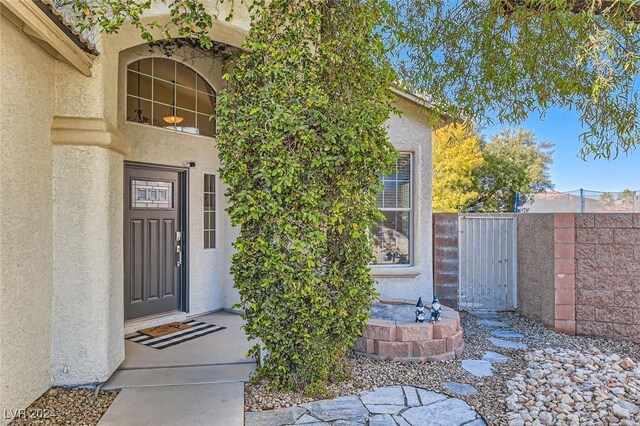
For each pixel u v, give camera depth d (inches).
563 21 129.2
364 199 175.5
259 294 166.6
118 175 187.0
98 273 170.6
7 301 136.9
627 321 240.4
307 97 162.7
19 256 143.2
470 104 170.9
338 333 171.9
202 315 291.6
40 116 155.8
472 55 163.2
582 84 150.3
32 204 151.2
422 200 301.4
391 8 168.1
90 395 162.1
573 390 164.1
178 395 162.6
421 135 300.4
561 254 252.8
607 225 245.9
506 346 226.4
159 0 175.2
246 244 165.2
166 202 277.9
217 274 305.6
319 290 165.8
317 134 165.0
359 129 164.2
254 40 167.9
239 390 166.9
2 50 131.7
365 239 179.5
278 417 144.9
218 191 308.3
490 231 319.0
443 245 313.1
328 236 171.2
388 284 298.4
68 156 167.6
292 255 160.2
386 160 176.1
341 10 171.5
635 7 123.9
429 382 175.3
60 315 167.2
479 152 654.5
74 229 168.1
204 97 298.7
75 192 168.2
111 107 180.4
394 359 198.8
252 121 160.7
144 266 264.8
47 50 156.6
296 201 161.8
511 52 154.0
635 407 149.3
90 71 167.5
